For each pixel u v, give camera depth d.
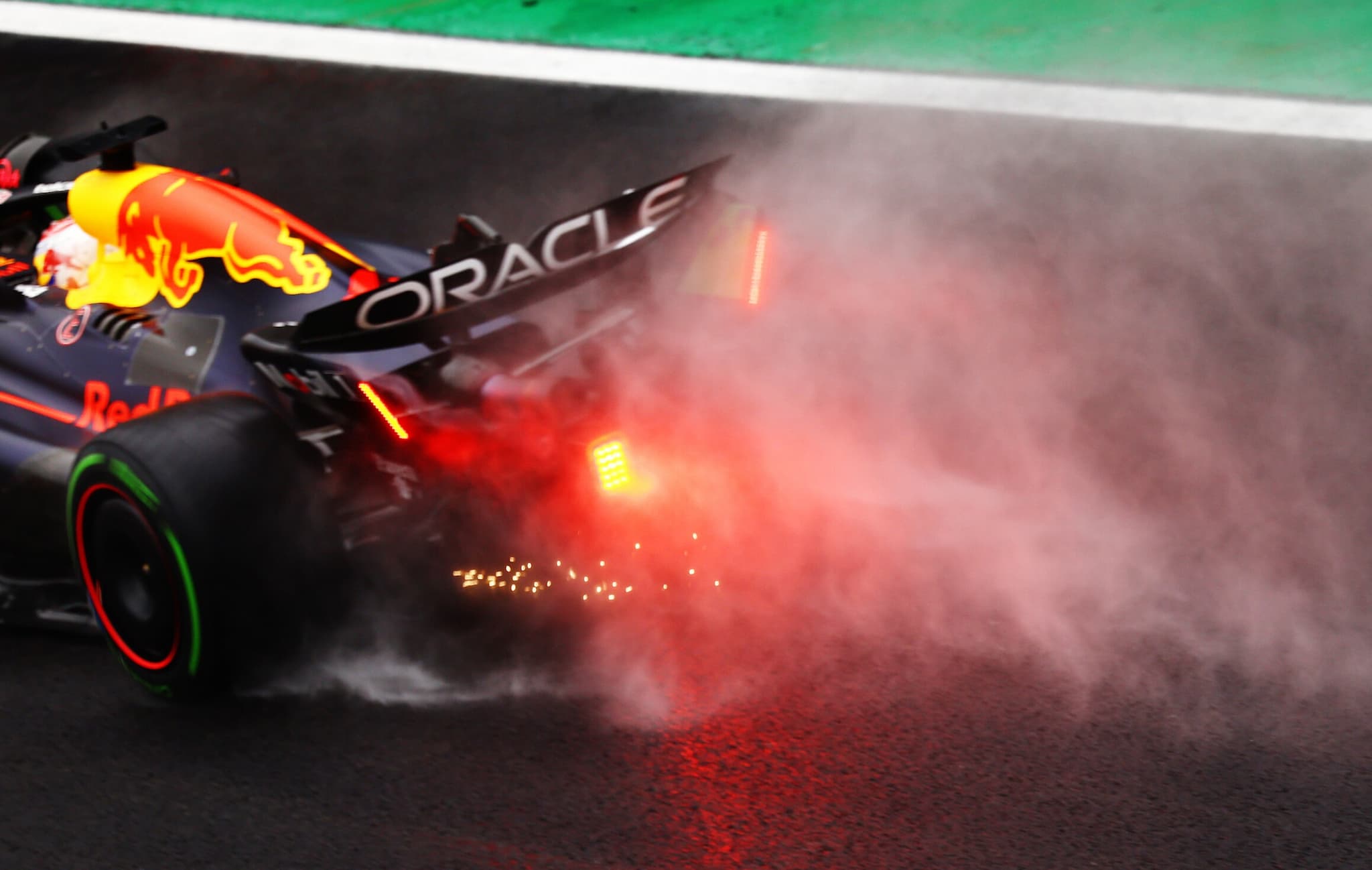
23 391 16.73
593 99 35.19
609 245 13.59
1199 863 11.83
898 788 12.87
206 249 16.06
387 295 12.47
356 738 13.68
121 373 16.16
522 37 39.66
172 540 13.29
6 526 16.53
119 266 16.92
